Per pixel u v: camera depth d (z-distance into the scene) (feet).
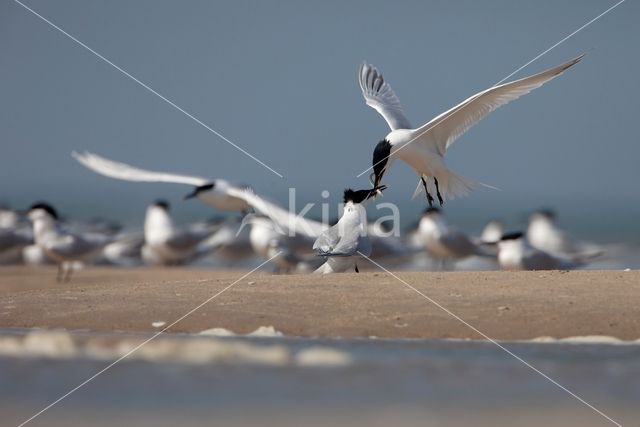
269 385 35.55
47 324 47.11
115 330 45.91
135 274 84.79
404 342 43.19
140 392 34.83
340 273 55.21
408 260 90.89
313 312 47.42
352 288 50.83
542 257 77.41
